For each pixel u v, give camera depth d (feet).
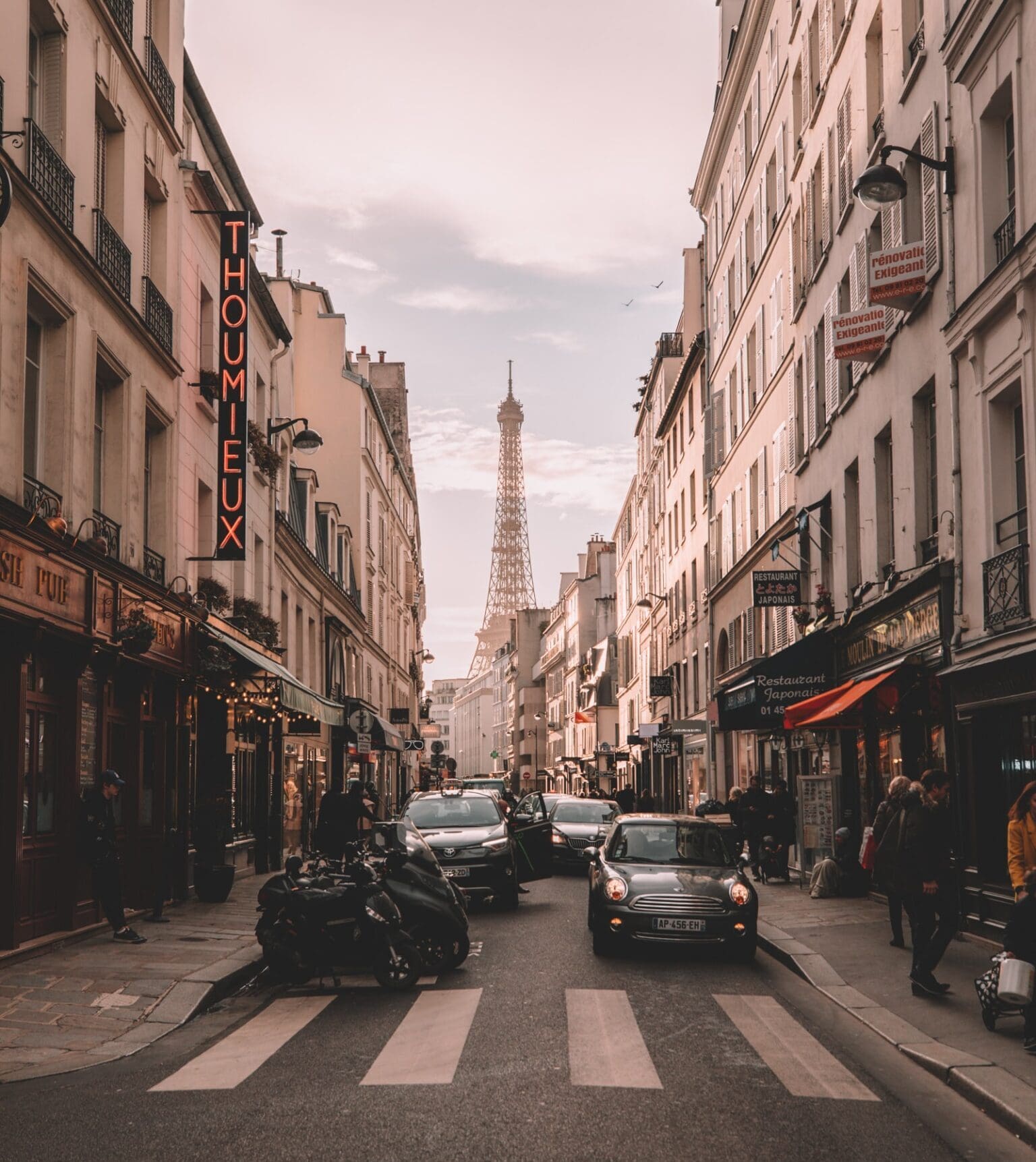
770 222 98.12
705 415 128.77
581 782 268.82
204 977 37.29
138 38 57.52
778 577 81.41
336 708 81.30
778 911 56.29
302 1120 21.84
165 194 61.98
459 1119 21.74
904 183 47.57
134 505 55.36
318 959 37.24
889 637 61.36
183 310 65.05
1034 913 27.73
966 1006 32.60
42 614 42.34
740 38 103.86
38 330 46.09
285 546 96.78
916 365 57.77
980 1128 22.02
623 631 228.63
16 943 40.78
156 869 58.39
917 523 57.93
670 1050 27.78
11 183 40.37
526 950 45.65
